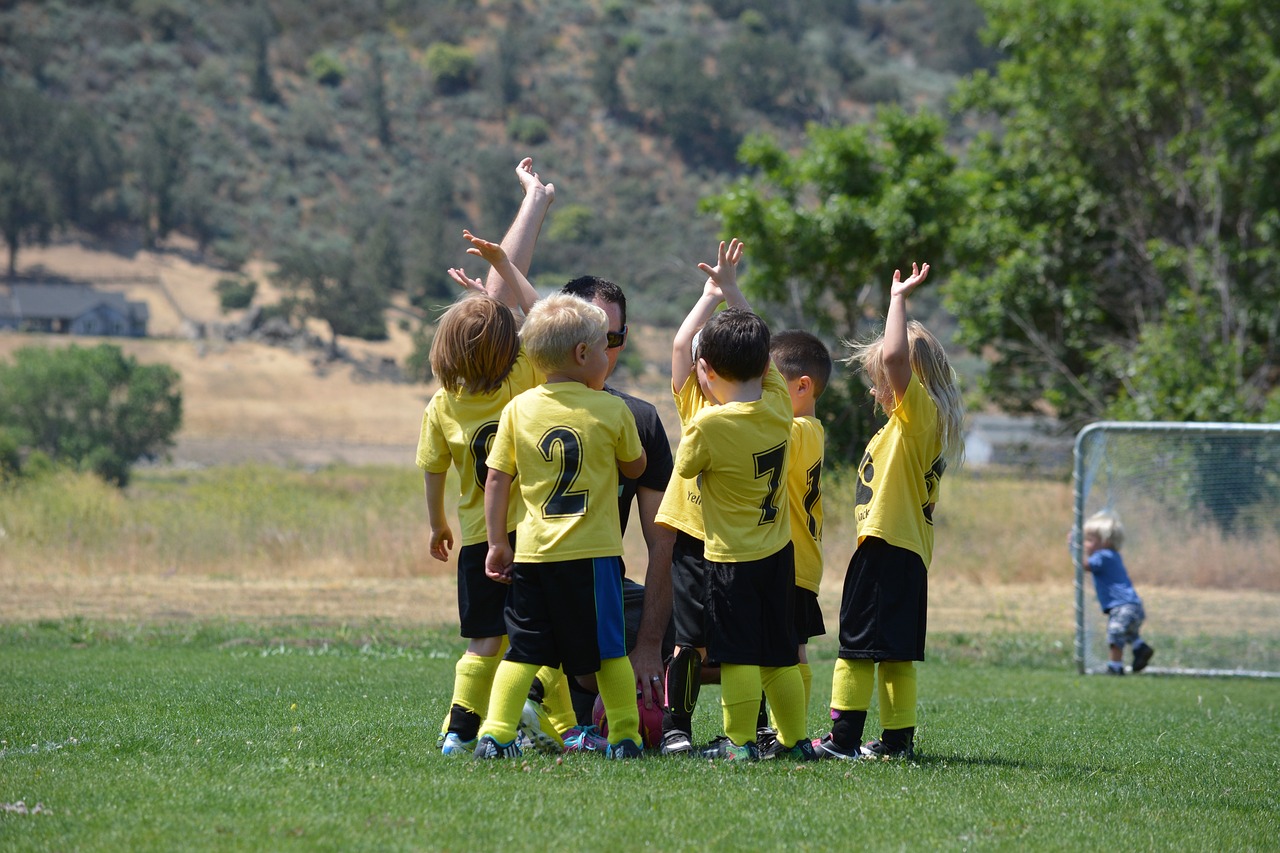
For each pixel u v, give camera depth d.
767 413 11.49
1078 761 12.73
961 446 12.36
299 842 7.95
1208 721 17.73
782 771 10.76
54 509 43.44
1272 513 37.56
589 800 9.26
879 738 13.23
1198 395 47.88
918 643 11.86
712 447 11.33
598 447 11.19
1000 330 57.97
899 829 8.82
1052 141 59.75
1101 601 27.19
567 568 11.02
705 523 11.57
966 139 145.12
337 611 31.83
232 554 41.72
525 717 11.93
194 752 10.95
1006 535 44.69
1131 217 57.97
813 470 12.53
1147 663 27.22
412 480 56.66
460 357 11.48
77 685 16.70
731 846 8.23
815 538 12.66
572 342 11.31
